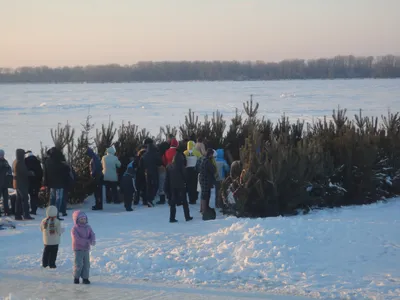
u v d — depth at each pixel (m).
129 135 28.89
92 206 25.41
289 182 21.11
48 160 22.67
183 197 21.36
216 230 18.89
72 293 12.62
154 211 23.92
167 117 88.25
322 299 11.91
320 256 14.82
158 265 14.95
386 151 25.38
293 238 15.89
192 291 12.70
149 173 24.97
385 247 15.30
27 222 22.05
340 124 28.61
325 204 22.61
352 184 23.28
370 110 93.19
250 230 16.84
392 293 12.09
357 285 12.75
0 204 24.47
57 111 107.56
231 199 21.56
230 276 13.89
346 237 16.05
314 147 22.47
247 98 151.12
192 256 15.60
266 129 29.73
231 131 29.61
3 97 181.12
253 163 21.31
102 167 25.69
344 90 192.12
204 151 25.23
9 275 14.41
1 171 23.16
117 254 15.89
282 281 13.28
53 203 22.81
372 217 19.38
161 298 12.12
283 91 197.38
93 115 95.31
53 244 15.06
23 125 76.81
